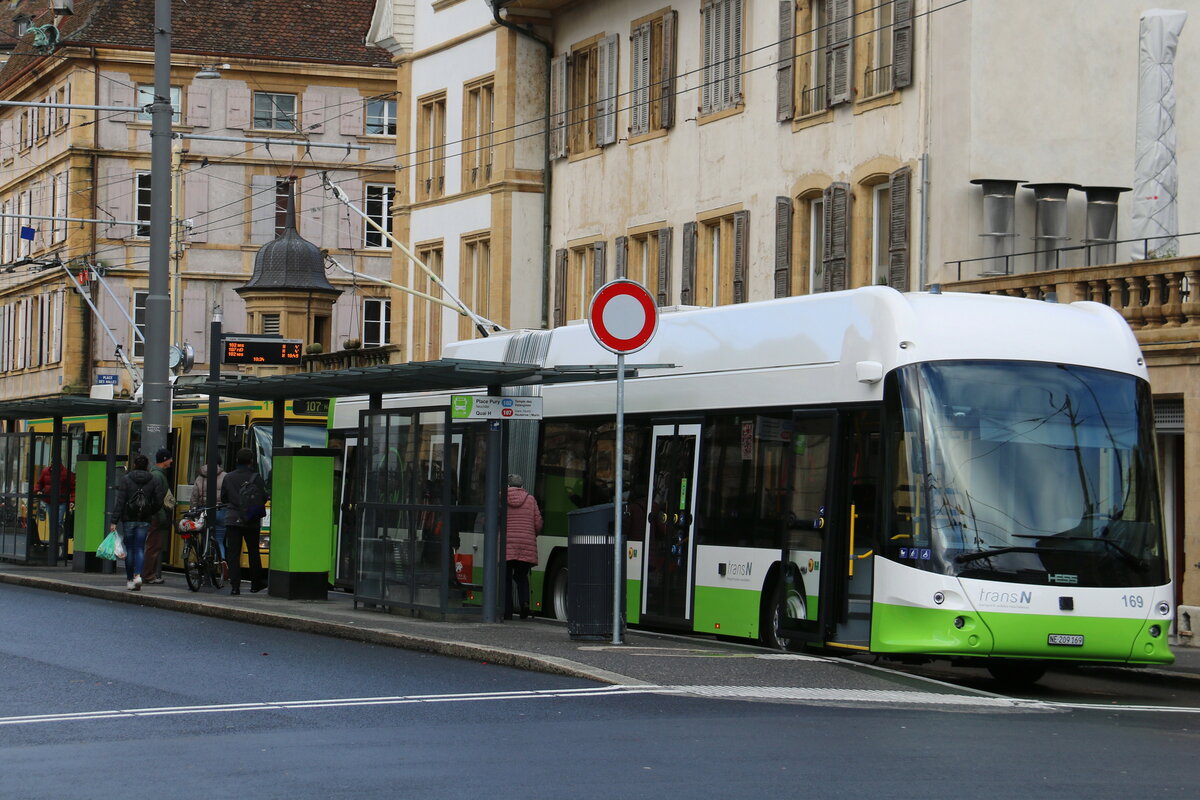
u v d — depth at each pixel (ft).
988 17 98.53
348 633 71.05
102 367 256.32
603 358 80.59
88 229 254.88
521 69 143.54
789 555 65.87
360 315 259.39
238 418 122.83
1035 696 60.34
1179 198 99.04
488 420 74.95
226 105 258.16
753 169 116.88
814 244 111.86
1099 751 42.14
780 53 113.50
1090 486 59.47
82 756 40.50
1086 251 97.40
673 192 126.21
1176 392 78.89
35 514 124.57
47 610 85.92
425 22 157.48
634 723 45.44
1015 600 57.57
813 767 38.29
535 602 84.53
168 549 129.49
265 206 260.01
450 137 153.89
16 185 281.95
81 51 253.03
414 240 159.53
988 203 97.25
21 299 279.08
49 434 125.39
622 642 65.82
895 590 58.85
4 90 284.82
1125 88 99.35
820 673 57.06
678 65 126.00
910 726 46.06
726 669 57.06
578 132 139.64
